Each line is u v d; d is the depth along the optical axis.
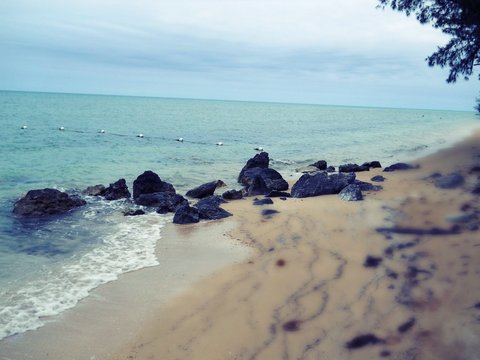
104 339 6.80
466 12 23.52
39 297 8.28
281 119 104.56
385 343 6.18
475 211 11.66
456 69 27.75
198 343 6.61
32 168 24.92
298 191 17.61
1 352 6.39
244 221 13.88
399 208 13.28
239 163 30.16
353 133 61.78
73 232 12.90
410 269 8.48
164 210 15.59
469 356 5.62
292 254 10.29
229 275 9.31
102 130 52.59
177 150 36.72
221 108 188.00
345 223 12.39
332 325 6.81
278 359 6.05
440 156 27.30
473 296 7.00
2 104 116.25
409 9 27.58
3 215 14.61
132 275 9.45
